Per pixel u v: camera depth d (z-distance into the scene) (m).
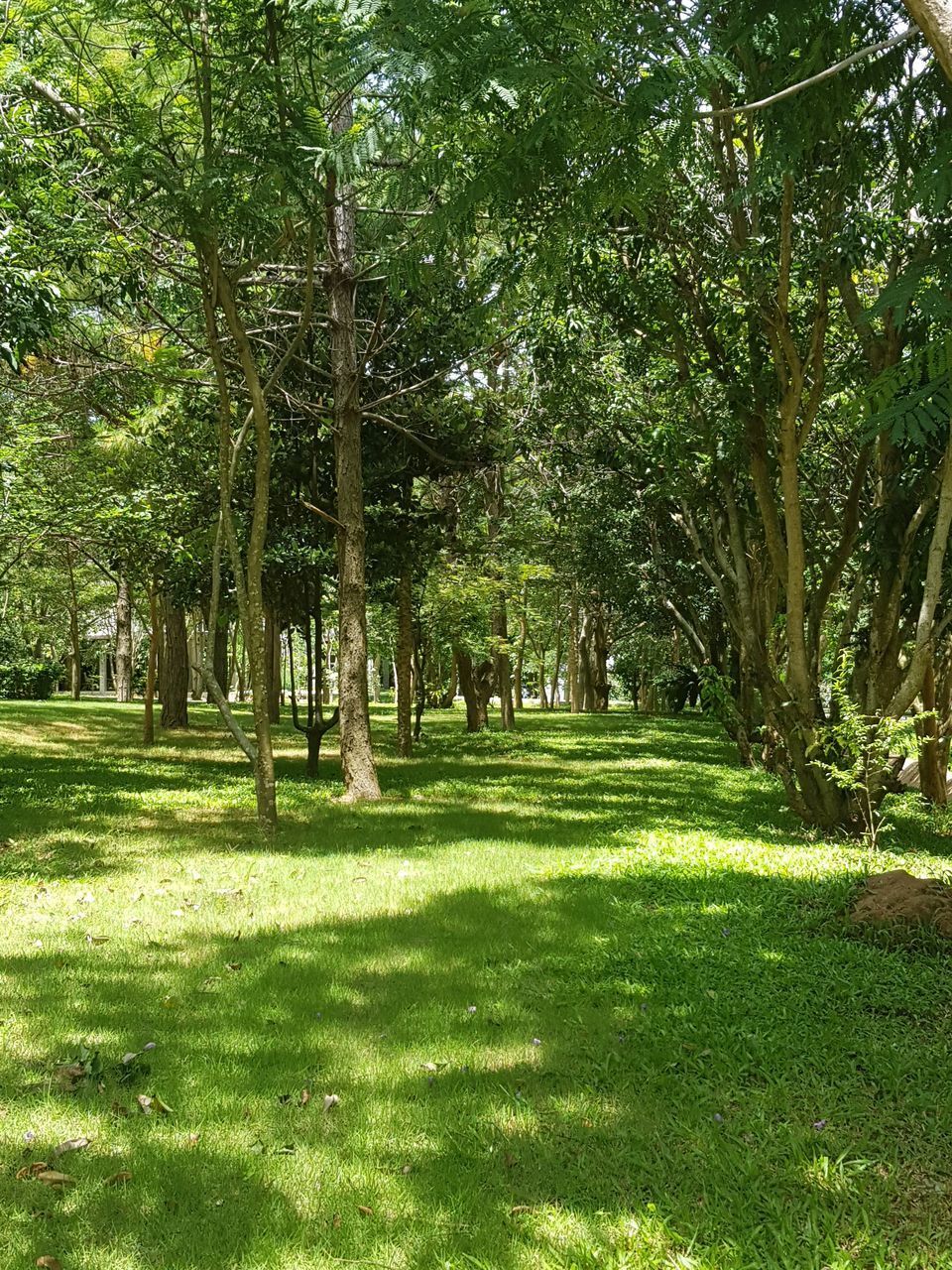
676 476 11.40
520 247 5.42
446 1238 2.82
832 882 7.23
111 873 7.84
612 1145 3.40
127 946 5.76
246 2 7.90
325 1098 3.66
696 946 5.78
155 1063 4.03
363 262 13.27
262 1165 3.22
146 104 8.78
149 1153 3.29
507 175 3.27
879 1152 3.38
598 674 39.75
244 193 8.27
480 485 22.08
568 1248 2.77
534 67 2.71
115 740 20.33
